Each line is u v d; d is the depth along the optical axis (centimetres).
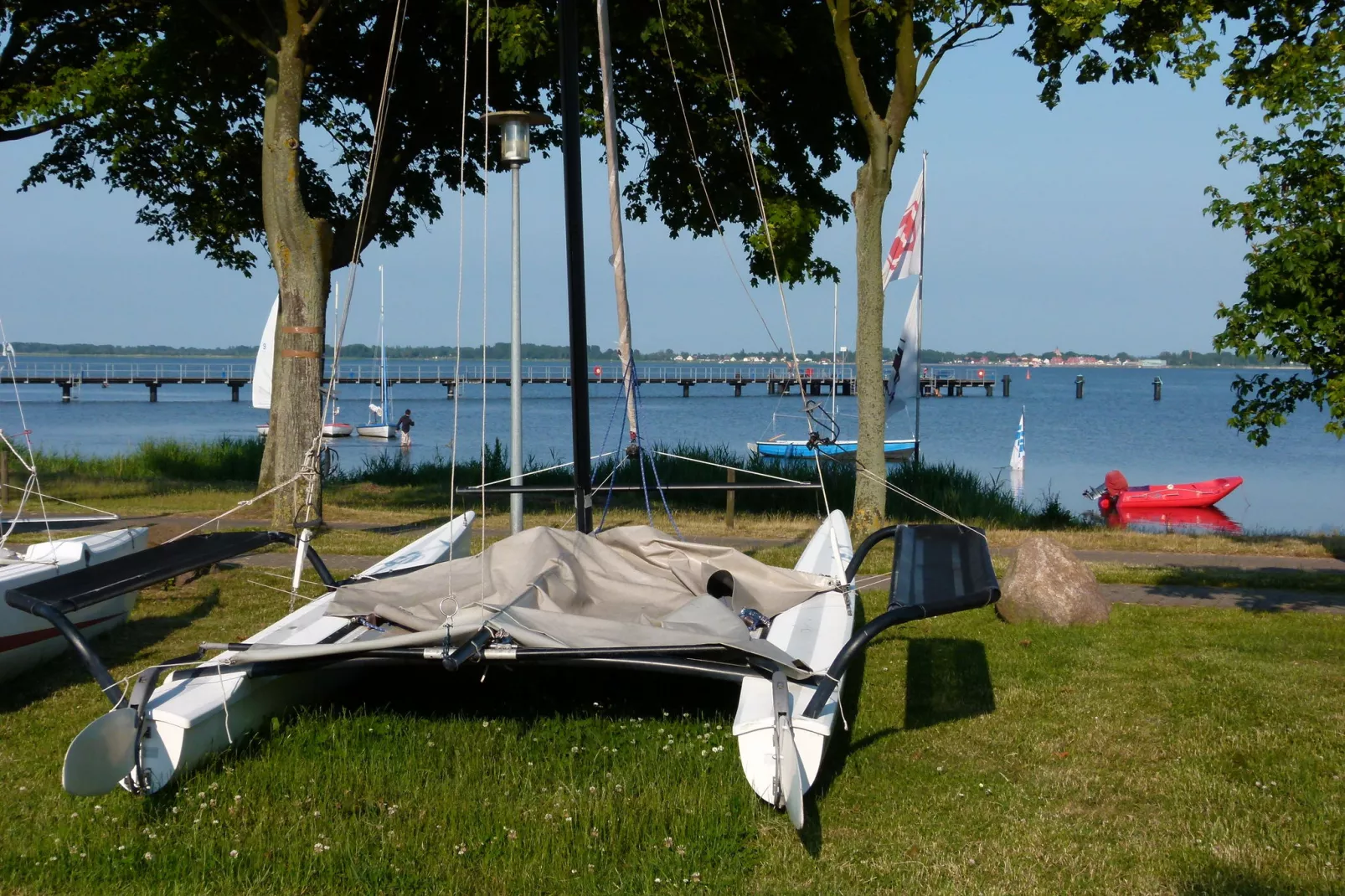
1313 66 845
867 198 1288
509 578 633
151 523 1360
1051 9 1030
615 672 671
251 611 885
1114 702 655
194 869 439
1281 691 670
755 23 1394
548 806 493
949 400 8212
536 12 1295
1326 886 427
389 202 1859
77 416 5456
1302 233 873
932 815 498
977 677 707
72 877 436
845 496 1706
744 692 521
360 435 4231
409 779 517
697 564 710
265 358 2111
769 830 476
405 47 1577
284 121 1347
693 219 1673
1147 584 1041
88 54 1736
